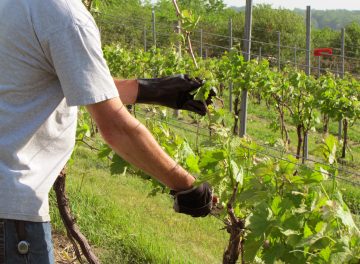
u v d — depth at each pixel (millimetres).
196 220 7355
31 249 2109
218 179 3146
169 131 4262
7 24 2018
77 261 5191
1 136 2076
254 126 19000
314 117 12508
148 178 4145
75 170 8570
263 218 2869
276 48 46969
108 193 7746
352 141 19375
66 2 1999
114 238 5801
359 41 49375
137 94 2686
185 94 2797
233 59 12086
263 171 3078
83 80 1986
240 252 3826
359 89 15453
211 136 3465
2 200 2064
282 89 12625
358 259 2686
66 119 2193
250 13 7230
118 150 2086
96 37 2033
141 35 23328
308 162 12055
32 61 2031
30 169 2102
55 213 5855
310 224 2908
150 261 5520
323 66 28797
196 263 5750
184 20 3926
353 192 10266
